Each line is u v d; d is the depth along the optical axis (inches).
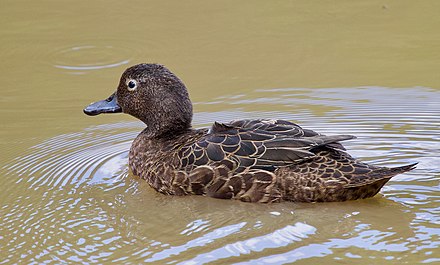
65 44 874.8
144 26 911.0
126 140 690.2
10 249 508.7
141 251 495.5
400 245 483.5
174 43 869.8
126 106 632.4
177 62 830.5
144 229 526.3
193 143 570.3
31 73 816.3
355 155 627.2
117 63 829.8
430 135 661.3
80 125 719.1
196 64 826.8
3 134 698.8
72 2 978.1
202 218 532.4
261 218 526.0
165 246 500.1
